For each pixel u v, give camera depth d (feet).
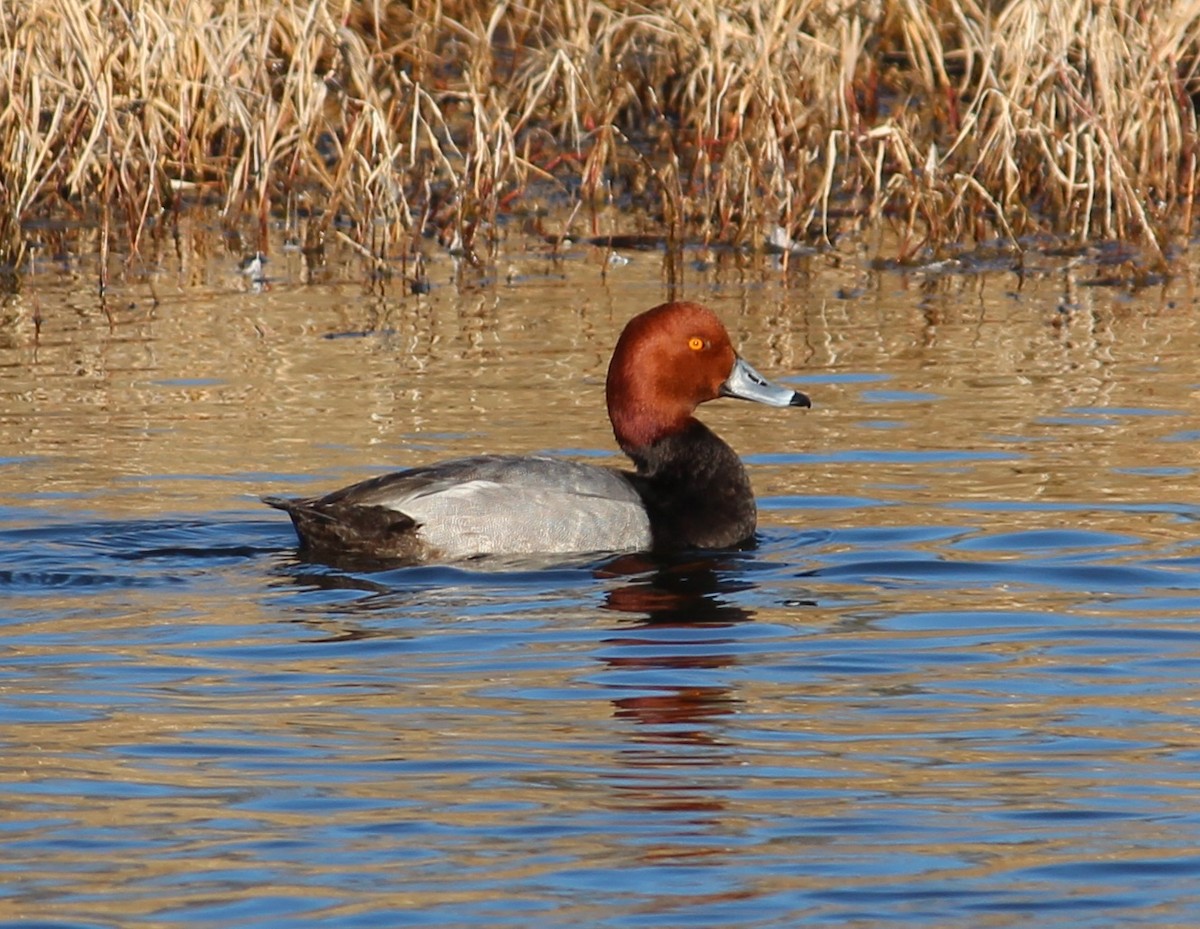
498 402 49.60
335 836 25.13
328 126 72.59
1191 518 39.65
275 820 25.66
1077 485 42.06
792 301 62.23
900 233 73.05
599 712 29.78
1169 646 32.45
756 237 70.69
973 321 59.16
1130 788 26.55
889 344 56.03
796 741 28.50
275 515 40.75
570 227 73.97
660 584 36.81
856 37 70.79
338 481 42.83
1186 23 69.72
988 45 69.77
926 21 73.92
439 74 81.30
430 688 30.91
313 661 32.24
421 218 70.28
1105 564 36.96
